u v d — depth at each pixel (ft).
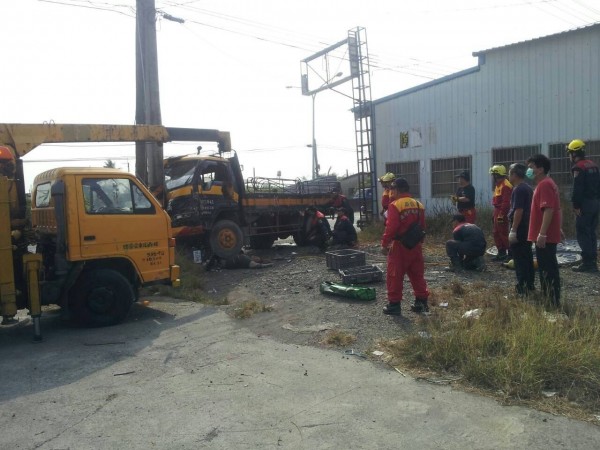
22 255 22.76
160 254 25.57
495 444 11.91
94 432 13.34
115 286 23.97
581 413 13.09
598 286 25.53
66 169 23.35
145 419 13.97
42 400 15.55
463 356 16.30
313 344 19.70
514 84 49.67
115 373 17.58
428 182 56.65
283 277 33.71
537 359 14.83
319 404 14.40
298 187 52.16
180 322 24.04
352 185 129.70
